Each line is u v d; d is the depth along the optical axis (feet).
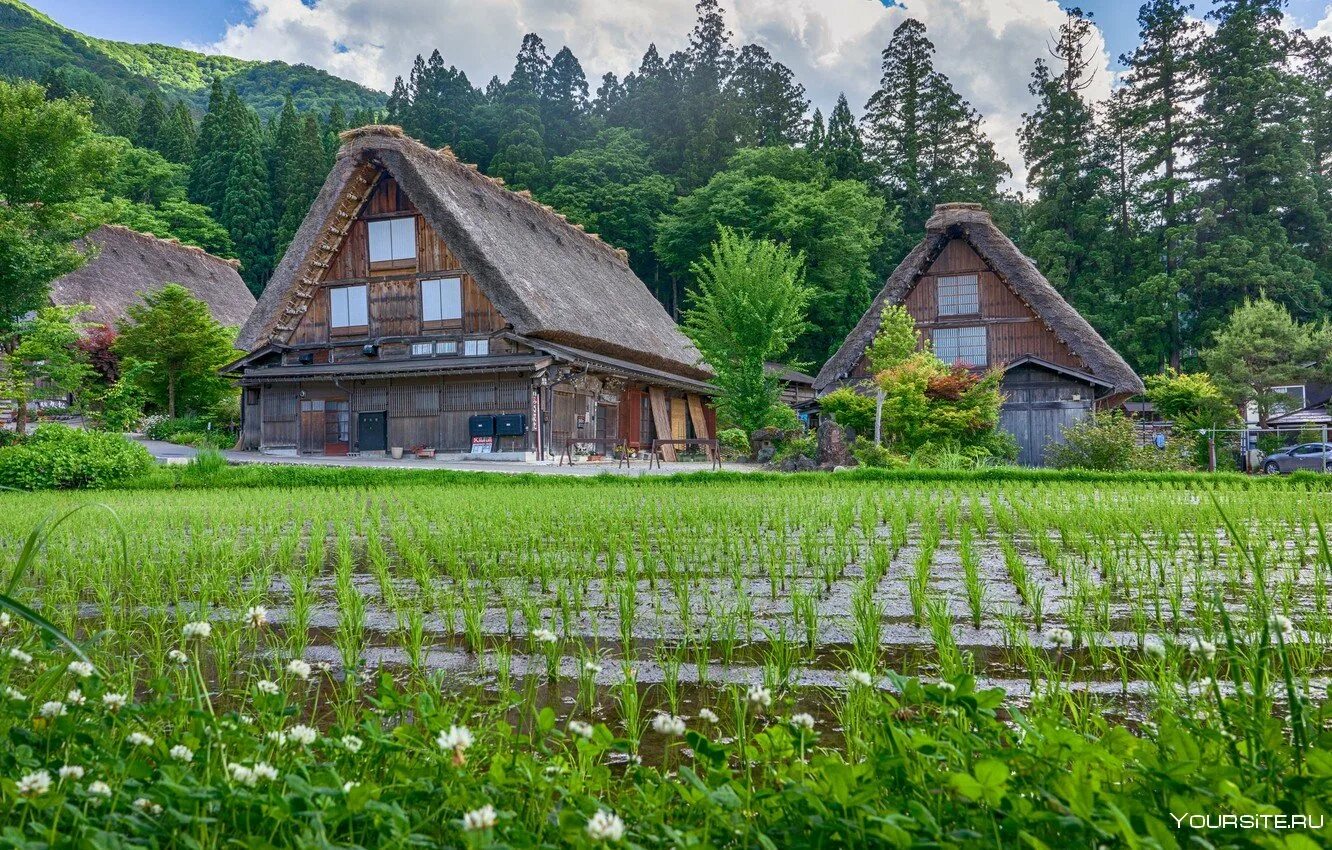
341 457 68.69
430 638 11.03
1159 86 153.28
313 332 75.15
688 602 12.70
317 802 4.17
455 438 67.77
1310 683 7.98
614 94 197.77
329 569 17.21
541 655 10.03
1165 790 3.99
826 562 16.49
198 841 4.16
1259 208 143.23
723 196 134.31
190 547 18.84
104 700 5.86
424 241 72.02
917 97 179.73
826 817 3.94
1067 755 4.34
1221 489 33.58
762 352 72.02
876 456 55.26
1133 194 152.46
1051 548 16.58
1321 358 87.61
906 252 158.71
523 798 4.91
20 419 65.72
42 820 4.36
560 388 69.62
